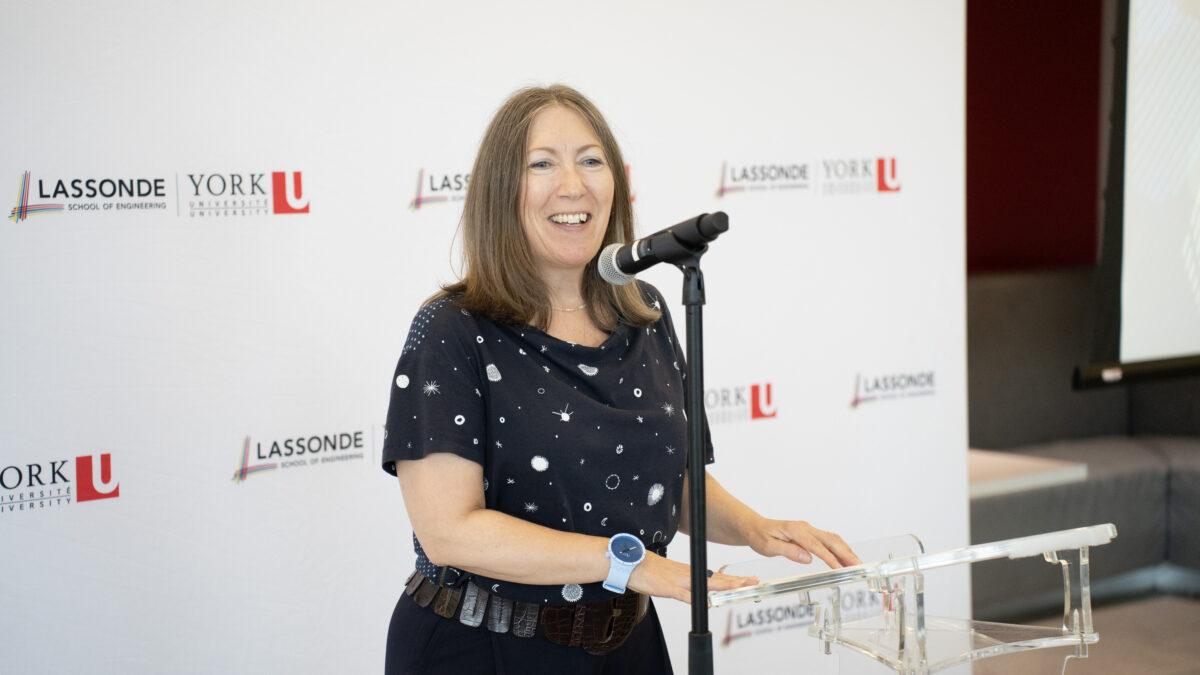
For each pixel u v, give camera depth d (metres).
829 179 3.04
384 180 2.48
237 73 2.32
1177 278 4.08
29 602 2.18
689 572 1.37
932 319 3.23
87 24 2.17
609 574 1.39
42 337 2.16
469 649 1.52
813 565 1.56
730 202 2.91
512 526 1.43
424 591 1.56
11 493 2.15
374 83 2.46
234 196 2.33
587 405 1.52
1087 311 4.35
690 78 2.83
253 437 2.37
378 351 2.50
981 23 4.25
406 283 2.52
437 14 2.51
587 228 1.55
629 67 2.75
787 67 2.96
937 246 3.22
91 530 2.22
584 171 1.54
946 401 3.27
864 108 3.08
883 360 3.16
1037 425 4.29
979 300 4.16
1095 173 4.47
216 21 2.29
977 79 4.27
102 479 2.23
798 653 3.05
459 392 1.48
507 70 2.60
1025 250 4.42
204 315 2.31
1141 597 3.96
